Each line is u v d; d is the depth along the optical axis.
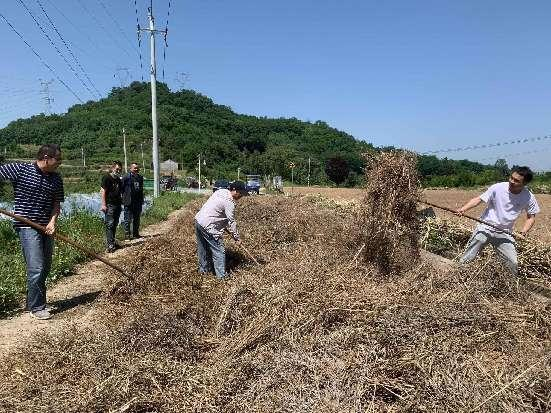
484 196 6.52
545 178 40.31
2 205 13.61
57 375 3.92
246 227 9.74
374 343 4.07
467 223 11.74
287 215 11.42
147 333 4.38
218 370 3.84
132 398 3.56
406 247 6.62
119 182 9.89
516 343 4.40
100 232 11.55
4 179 5.74
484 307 5.00
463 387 3.44
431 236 9.98
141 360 3.96
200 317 4.98
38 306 5.83
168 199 24.78
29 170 5.78
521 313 5.01
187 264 6.84
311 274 5.57
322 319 4.65
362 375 3.62
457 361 3.83
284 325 4.48
